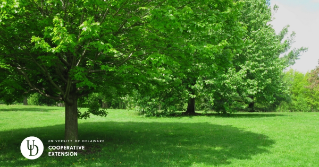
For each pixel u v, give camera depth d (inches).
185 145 343.3
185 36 254.4
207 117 747.4
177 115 831.7
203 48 242.1
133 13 254.1
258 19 828.0
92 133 447.2
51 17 236.1
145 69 280.5
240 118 695.1
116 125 568.7
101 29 222.4
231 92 770.2
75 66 252.1
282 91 826.8
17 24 227.6
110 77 298.0
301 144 342.6
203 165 246.7
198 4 263.0
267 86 788.6
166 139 388.8
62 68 306.8
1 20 200.5
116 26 255.8
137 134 438.3
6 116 742.5
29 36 249.6
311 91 1948.8
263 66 770.8
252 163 253.6
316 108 1974.7
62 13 245.3
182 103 872.9
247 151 305.7
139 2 250.4
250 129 479.8
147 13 249.9
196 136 414.9
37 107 1190.3
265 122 584.1
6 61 261.6
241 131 458.3
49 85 332.5
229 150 311.1
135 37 261.0
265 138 387.2
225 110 819.4
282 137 393.1
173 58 271.3
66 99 284.4
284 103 1841.8
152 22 215.6
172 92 776.9
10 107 1142.3
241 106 811.4
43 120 657.6
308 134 415.8
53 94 333.1
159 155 285.9
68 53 272.8
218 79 697.6
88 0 207.5
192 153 296.8
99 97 1200.8
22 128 510.9
